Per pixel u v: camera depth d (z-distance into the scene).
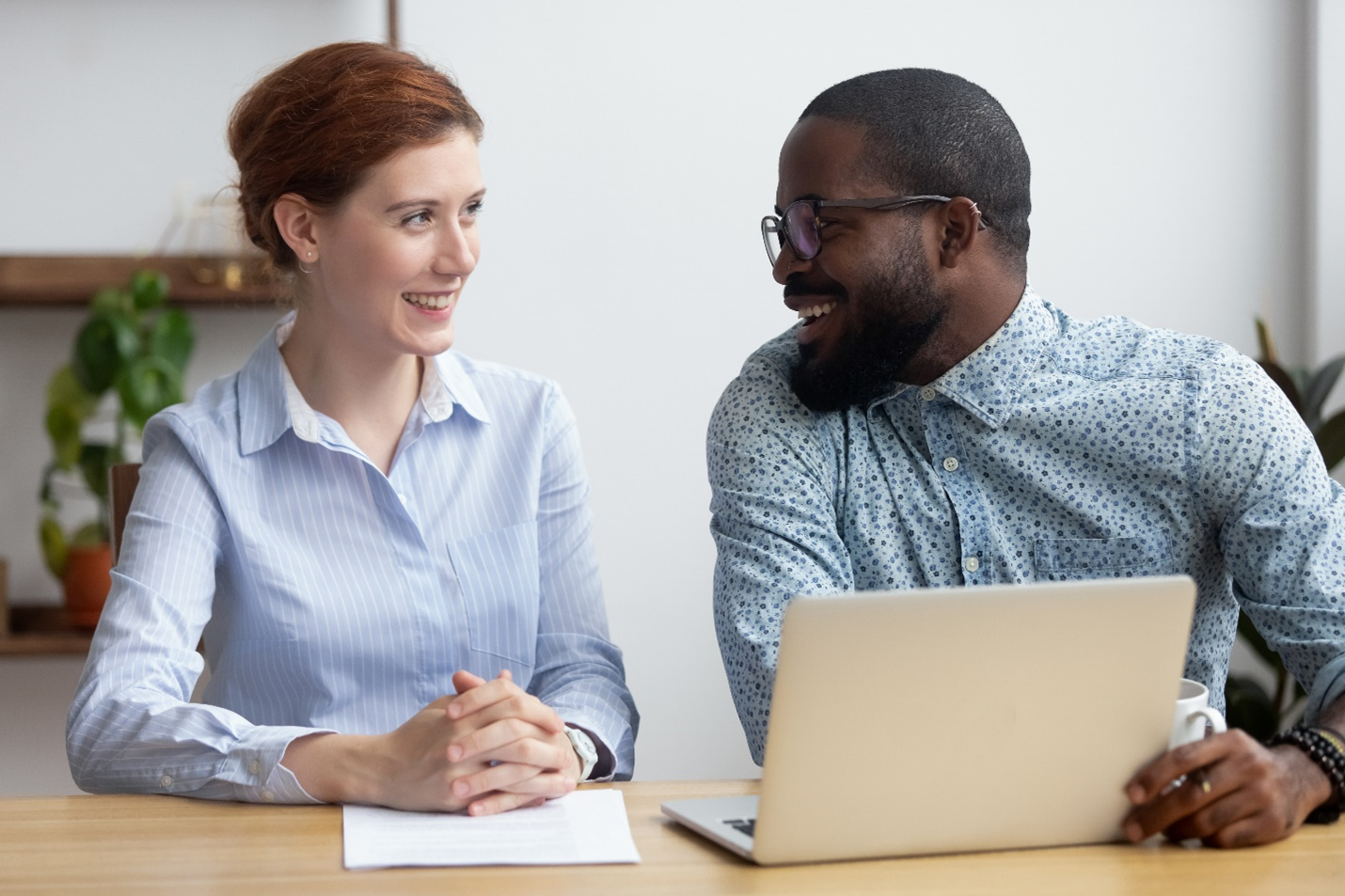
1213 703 1.46
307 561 1.50
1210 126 2.74
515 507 1.61
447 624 1.55
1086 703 1.00
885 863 0.99
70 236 2.68
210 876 0.95
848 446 1.48
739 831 1.03
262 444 1.51
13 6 2.65
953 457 1.46
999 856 1.01
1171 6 2.72
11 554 2.72
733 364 2.70
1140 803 1.03
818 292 1.42
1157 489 1.42
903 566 1.46
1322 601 1.32
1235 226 2.74
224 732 1.21
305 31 2.69
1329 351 2.70
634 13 2.66
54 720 2.69
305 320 1.54
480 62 2.65
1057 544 1.44
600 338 2.68
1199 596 1.46
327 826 1.08
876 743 0.96
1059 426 1.43
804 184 1.41
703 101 2.68
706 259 2.69
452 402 1.60
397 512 1.53
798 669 0.93
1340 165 2.68
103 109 2.68
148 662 1.34
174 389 2.50
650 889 0.92
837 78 2.70
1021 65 2.71
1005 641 0.96
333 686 1.51
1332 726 1.14
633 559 2.69
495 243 2.66
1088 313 2.74
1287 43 2.73
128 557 1.44
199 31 2.68
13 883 0.93
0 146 2.66
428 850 1.01
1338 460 2.39
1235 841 1.03
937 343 1.43
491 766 1.12
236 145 1.51
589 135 2.66
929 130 1.40
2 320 2.71
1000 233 1.43
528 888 0.92
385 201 1.40
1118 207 2.73
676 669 2.69
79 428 2.56
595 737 1.35
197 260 2.61
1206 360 1.44
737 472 1.46
